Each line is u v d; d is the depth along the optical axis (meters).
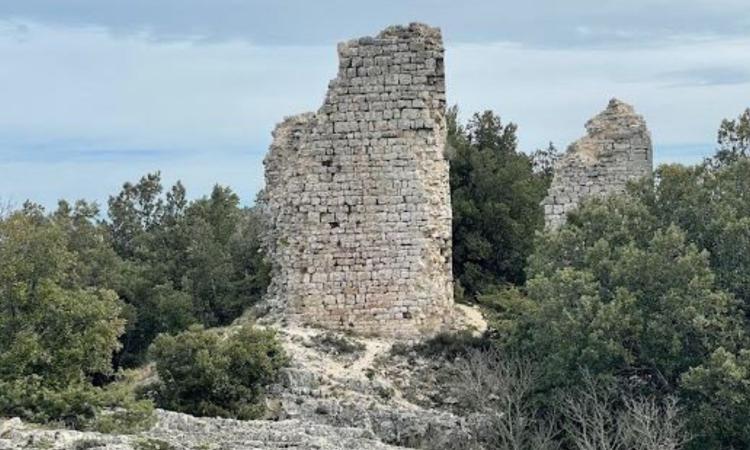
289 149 61.19
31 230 46.94
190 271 72.62
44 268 46.56
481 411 47.91
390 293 53.97
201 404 47.97
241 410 47.59
